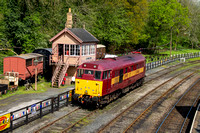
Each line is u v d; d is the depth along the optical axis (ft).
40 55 88.38
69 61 89.81
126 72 72.64
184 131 49.16
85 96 59.36
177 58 186.80
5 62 78.18
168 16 198.29
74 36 86.53
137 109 61.93
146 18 204.33
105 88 59.00
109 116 55.42
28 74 80.18
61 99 59.26
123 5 185.57
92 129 47.32
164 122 53.62
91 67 58.49
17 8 107.14
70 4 145.18
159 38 209.15
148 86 91.86
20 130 44.93
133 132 47.06
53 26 137.18
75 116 54.24
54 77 84.84
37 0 117.80
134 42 192.03
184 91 86.12
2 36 107.04
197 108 60.54
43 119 51.21
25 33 108.06
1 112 54.19
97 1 171.63
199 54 225.15
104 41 177.78
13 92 72.95
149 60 167.63
